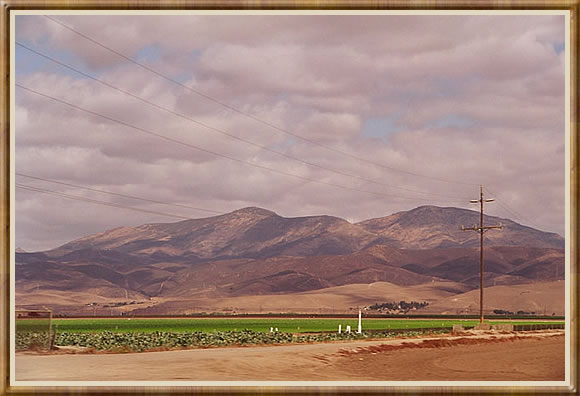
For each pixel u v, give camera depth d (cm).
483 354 4553
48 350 3406
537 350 4900
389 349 4562
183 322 10425
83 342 4034
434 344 5056
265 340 4641
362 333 5741
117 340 4284
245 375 2944
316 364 3497
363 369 3469
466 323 10194
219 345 4194
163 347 3906
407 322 10631
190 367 2994
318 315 15338
